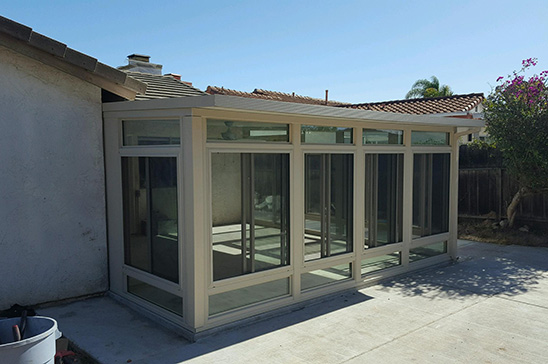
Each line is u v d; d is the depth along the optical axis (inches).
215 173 210.1
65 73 236.8
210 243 206.2
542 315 238.4
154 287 228.2
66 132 239.9
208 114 201.6
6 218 223.6
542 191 434.0
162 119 214.8
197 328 203.5
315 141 254.2
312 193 254.4
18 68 223.8
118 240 249.4
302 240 249.0
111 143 248.5
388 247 301.4
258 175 227.3
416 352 193.0
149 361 180.9
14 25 211.8
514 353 192.7
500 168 479.2
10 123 222.8
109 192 253.4
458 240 451.5
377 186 293.9
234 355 187.3
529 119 406.9
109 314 231.0
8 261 225.1
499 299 265.1
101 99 253.1
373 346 198.7
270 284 237.3
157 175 220.2
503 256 380.2
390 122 284.8
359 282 284.0
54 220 238.4
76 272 247.3
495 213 484.7
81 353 187.5
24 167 227.8
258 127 225.9
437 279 308.8
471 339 207.0
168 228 215.6
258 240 229.1
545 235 442.0
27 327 147.3
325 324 224.1
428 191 333.7
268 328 218.1
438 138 339.6
